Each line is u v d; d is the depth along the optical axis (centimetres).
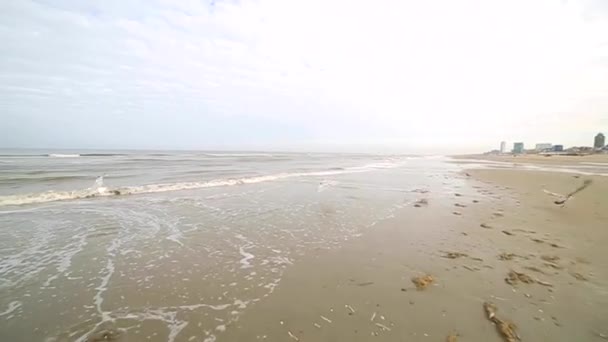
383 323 337
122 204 1005
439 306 371
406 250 579
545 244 604
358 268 494
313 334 317
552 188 1452
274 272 480
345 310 365
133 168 2389
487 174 2262
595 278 443
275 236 676
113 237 657
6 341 301
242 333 319
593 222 780
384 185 1602
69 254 554
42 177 1573
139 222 783
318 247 601
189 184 1457
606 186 1441
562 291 404
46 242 618
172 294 406
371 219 834
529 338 306
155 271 483
